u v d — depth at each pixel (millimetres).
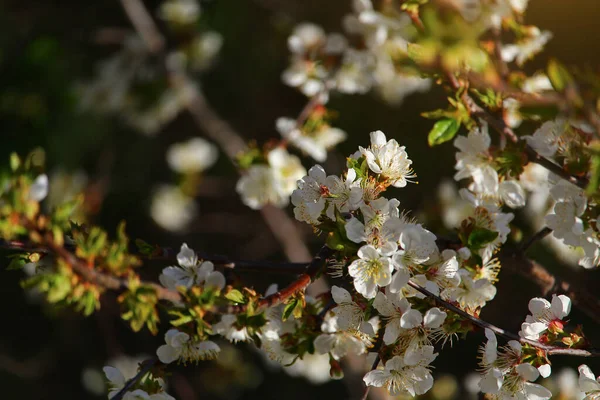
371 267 1497
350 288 1551
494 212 1561
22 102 2637
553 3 2352
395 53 1550
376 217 1505
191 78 2641
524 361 1517
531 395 1518
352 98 2717
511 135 1549
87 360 2936
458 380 2453
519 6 1596
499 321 2447
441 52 1476
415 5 1537
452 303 1522
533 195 1742
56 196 2467
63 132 2625
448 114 1545
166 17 2369
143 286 1474
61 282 1457
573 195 1537
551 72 1455
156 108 2479
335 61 1754
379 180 1520
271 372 2904
